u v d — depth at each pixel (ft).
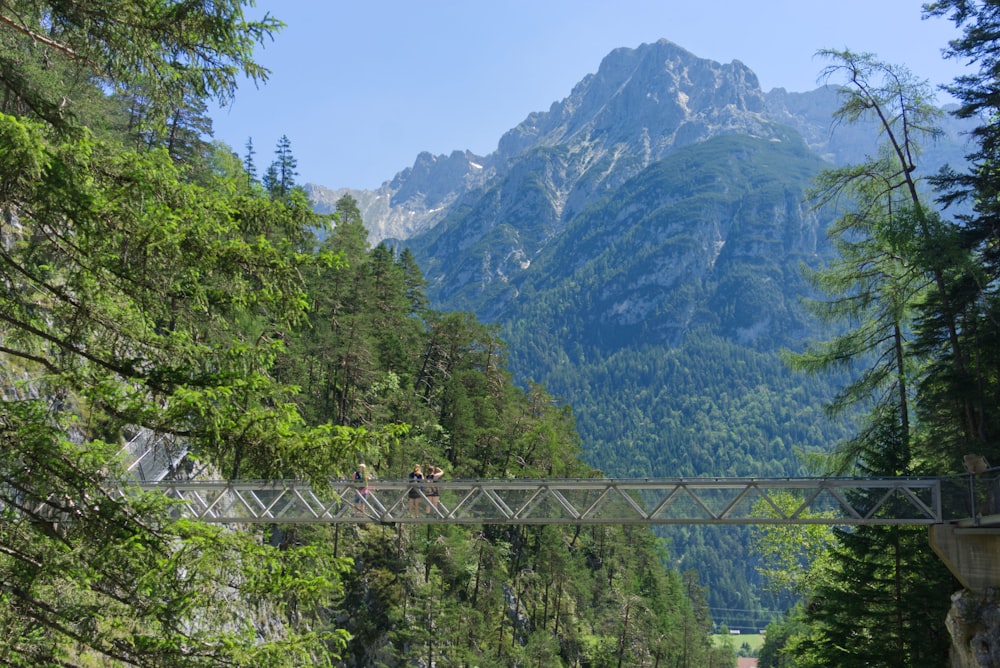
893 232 79.20
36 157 24.58
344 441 29.94
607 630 236.84
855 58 88.43
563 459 291.17
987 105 81.10
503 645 184.14
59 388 31.71
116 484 31.07
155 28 29.40
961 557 69.05
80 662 30.99
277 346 31.94
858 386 92.48
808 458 93.45
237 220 32.01
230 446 29.84
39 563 28.76
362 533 161.27
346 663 141.18
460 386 224.53
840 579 81.35
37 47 30.48
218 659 29.84
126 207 28.25
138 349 30.86
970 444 78.59
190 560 29.71
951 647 70.49
